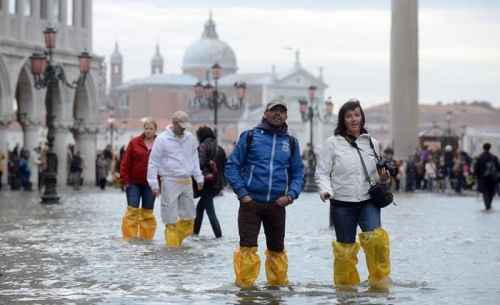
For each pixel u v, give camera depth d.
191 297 20.98
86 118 100.75
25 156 80.69
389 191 22.08
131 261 27.14
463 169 87.50
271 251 22.84
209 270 25.23
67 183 96.00
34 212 48.88
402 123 90.31
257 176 22.66
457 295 21.11
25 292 21.69
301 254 28.86
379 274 22.22
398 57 90.25
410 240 33.66
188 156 31.69
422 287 22.23
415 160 89.00
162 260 27.38
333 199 22.31
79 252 29.39
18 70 89.25
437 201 64.94
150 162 31.66
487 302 20.23
